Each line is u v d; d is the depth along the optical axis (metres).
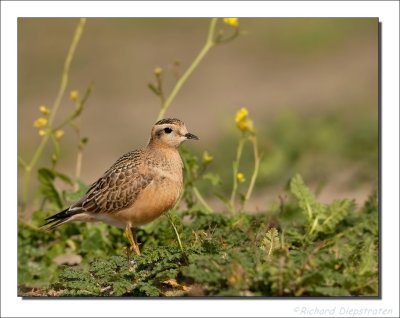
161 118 13.97
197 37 29.98
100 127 24.03
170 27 30.53
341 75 27.14
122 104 25.56
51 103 25.34
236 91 26.12
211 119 23.92
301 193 12.08
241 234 11.59
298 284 9.03
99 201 12.41
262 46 29.44
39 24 29.80
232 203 13.42
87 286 10.22
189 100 25.69
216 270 9.17
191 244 10.80
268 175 17.64
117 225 12.63
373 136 19.14
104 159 22.06
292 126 19.75
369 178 17.48
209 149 20.41
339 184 17.61
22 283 12.61
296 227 12.51
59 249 13.30
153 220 12.55
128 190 12.27
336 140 19.23
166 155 12.47
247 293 9.15
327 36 29.91
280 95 25.69
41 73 27.36
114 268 10.53
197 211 13.20
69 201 13.32
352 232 11.94
